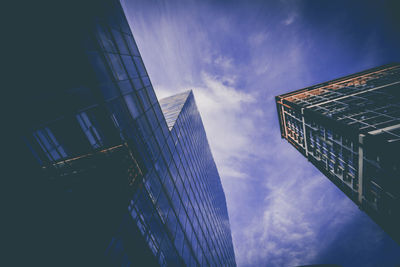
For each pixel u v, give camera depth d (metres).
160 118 19.48
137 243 10.23
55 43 7.71
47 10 7.58
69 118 8.09
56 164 7.33
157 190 14.97
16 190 5.27
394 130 23.80
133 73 15.09
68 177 7.48
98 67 10.45
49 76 7.18
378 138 23.73
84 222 6.77
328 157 38.72
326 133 36.19
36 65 6.68
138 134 13.88
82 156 8.70
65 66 8.09
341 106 35.72
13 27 6.10
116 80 12.25
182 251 17.09
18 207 5.17
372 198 28.20
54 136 8.37
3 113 5.46
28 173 5.66
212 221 38.44
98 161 9.02
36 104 6.45
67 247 5.82
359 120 29.03
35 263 4.94
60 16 8.23
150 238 11.92
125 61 14.06
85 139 9.33
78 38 9.14
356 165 29.55
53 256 5.37
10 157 5.36
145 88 16.94
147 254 11.07
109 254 7.45
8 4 6.09
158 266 11.98
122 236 8.96
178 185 20.80
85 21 9.93
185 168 25.84
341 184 36.41
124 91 13.10
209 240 29.98
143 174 12.66
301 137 49.34
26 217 5.25
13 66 5.91
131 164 11.31
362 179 28.16
